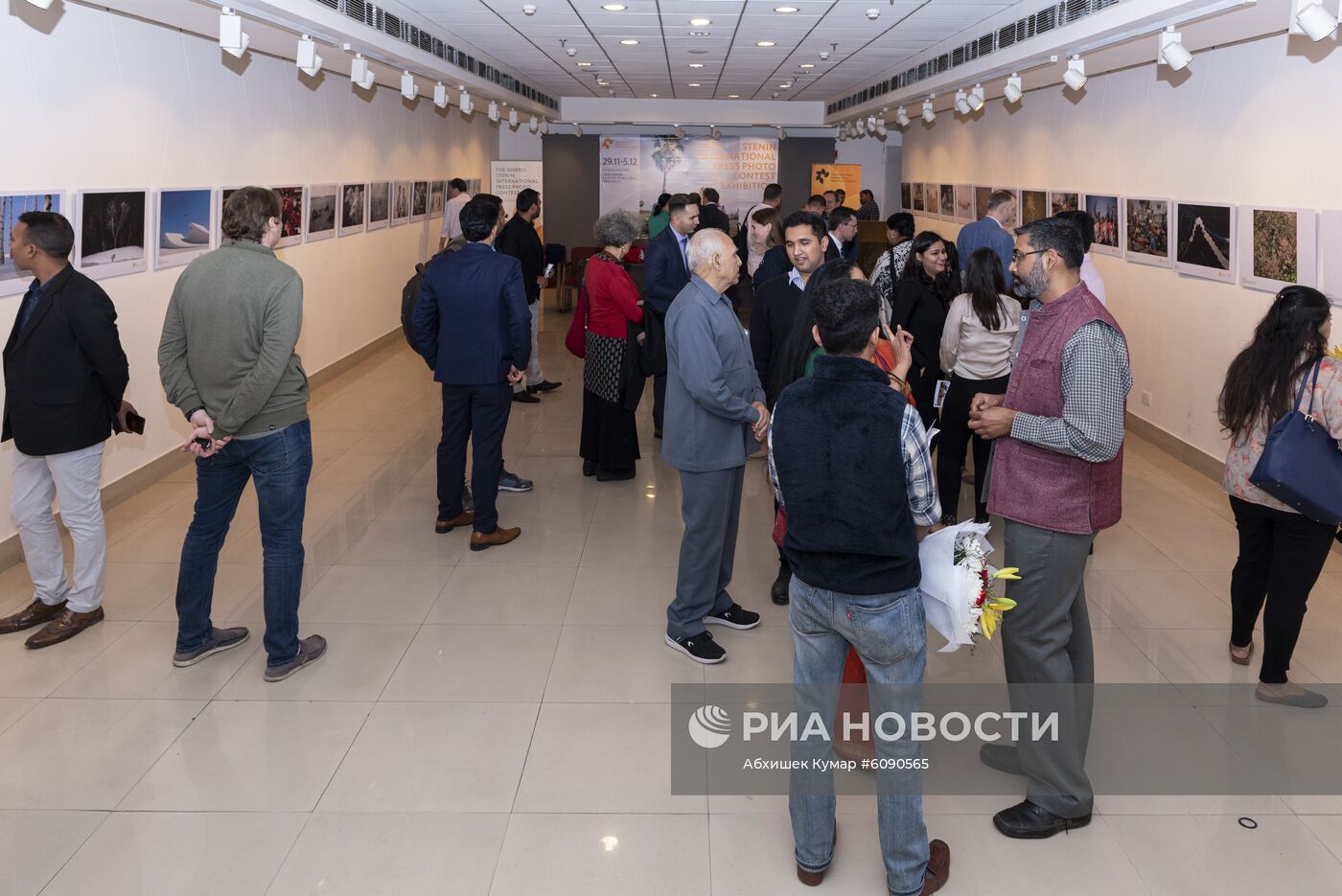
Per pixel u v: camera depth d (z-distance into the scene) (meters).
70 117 5.40
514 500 6.22
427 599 4.67
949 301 5.56
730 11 8.22
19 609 4.46
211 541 3.89
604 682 3.87
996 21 8.21
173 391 3.66
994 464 2.92
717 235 3.68
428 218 13.48
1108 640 4.27
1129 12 5.82
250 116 7.76
